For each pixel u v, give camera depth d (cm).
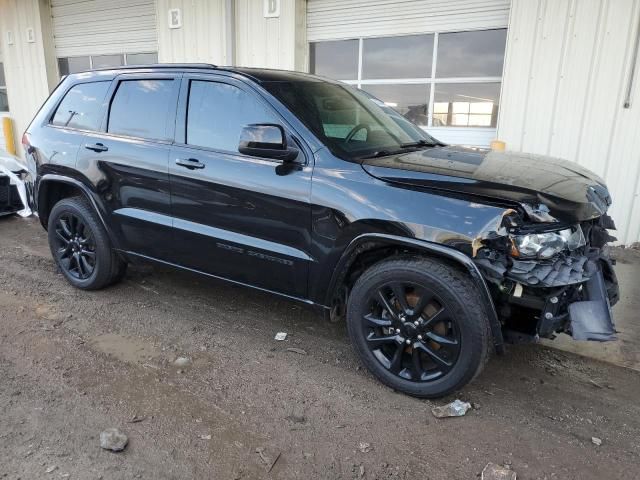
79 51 1147
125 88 402
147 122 384
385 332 304
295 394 302
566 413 288
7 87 1284
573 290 267
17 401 288
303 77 379
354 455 251
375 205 283
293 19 798
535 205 256
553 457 252
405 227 273
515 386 315
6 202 695
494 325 266
